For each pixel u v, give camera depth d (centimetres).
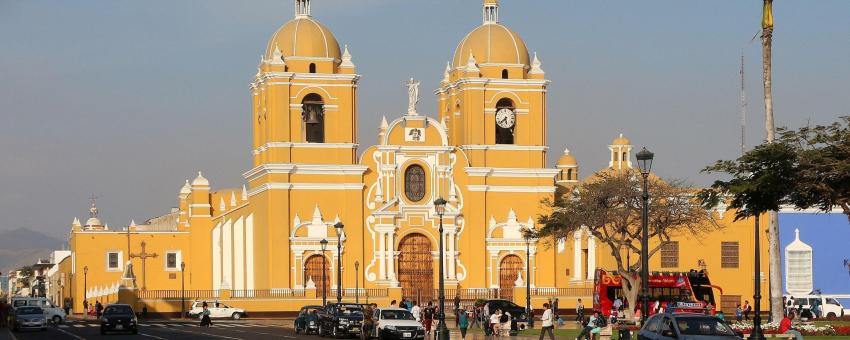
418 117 11425
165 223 15425
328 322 7819
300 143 11162
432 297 11306
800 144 5925
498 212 11500
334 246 11156
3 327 9906
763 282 11019
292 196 11150
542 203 11050
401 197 11362
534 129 11581
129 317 8338
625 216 9488
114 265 13725
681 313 4944
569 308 11025
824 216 10894
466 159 11462
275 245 11062
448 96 12175
